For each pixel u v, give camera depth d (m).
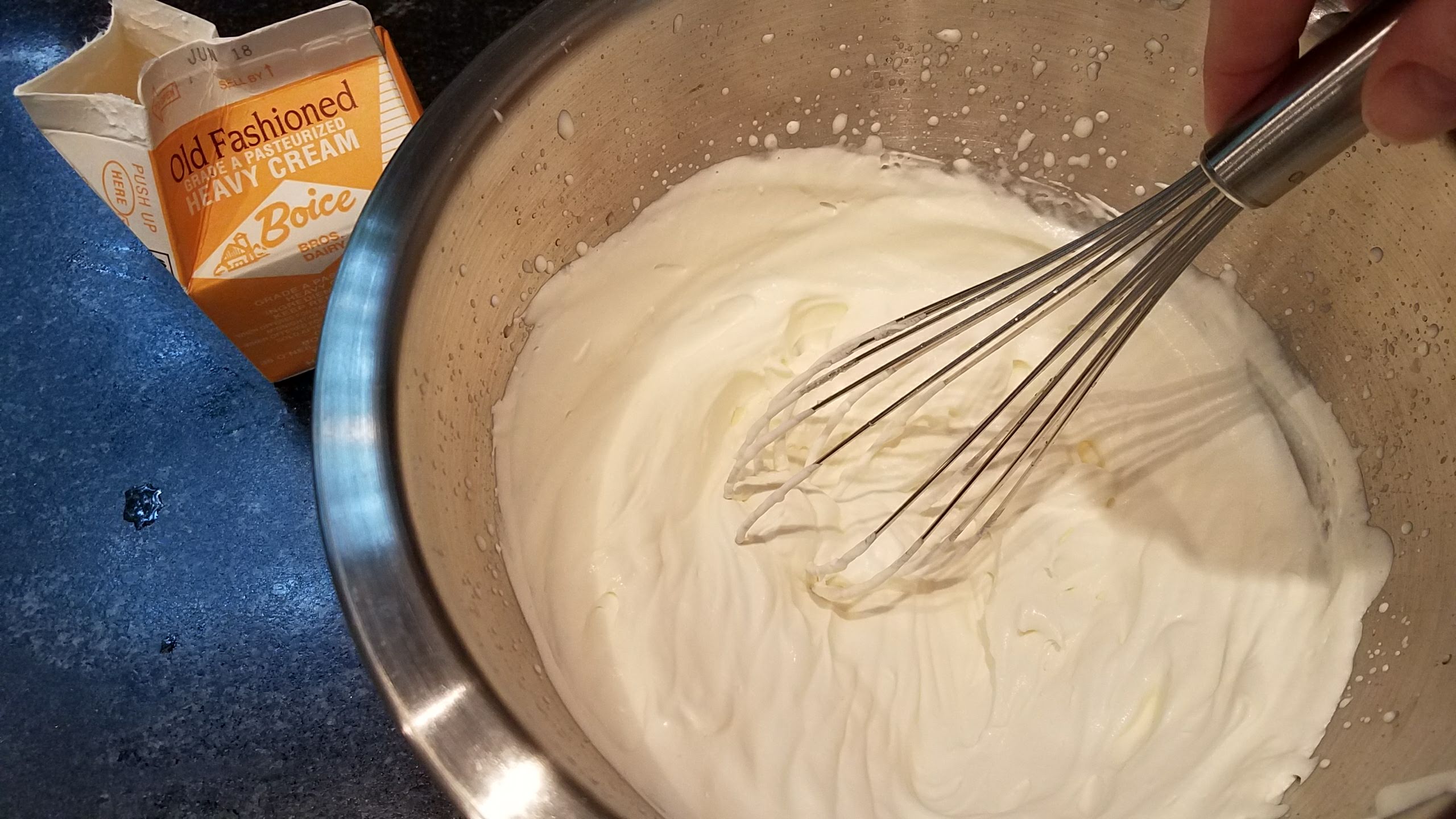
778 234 0.37
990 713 0.31
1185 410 0.35
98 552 0.34
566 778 0.20
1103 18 0.31
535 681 0.25
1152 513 0.34
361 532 0.22
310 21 0.30
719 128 0.34
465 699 0.20
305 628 0.33
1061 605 0.32
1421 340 0.29
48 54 0.44
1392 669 0.27
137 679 0.32
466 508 0.27
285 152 0.31
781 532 0.33
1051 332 0.37
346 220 0.31
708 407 0.35
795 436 0.36
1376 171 0.28
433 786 0.30
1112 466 0.35
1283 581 0.31
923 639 0.32
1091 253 0.27
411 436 0.24
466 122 0.26
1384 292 0.29
